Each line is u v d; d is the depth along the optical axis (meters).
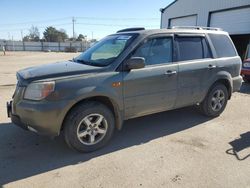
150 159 3.68
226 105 6.25
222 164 3.55
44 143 4.15
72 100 3.49
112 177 3.21
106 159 3.67
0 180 3.13
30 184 3.06
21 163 3.54
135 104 4.14
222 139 4.42
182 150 3.97
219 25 18.06
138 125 5.06
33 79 3.47
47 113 3.38
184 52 4.74
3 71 14.13
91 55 4.53
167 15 23.58
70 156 3.75
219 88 5.44
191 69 4.74
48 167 3.44
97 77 3.70
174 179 3.18
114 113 4.09
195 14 20.09
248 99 7.55
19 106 3.54
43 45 65.12
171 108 4.77
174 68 4.50
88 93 3.59
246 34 16.06
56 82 3.43
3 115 5.52
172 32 4.60
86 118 3.73
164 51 4.45
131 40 4.15
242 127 5.03
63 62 4.52
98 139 3.93
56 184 3.06
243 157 3.76
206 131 4.79
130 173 3.31
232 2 16.70
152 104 4.36
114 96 3.84
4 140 4.24
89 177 3.21
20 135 4.44
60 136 4.39
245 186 3.04
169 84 4.46
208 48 5.15
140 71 4.09
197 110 5.99
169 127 4.97
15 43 63.72
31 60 23.83
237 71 5.74
